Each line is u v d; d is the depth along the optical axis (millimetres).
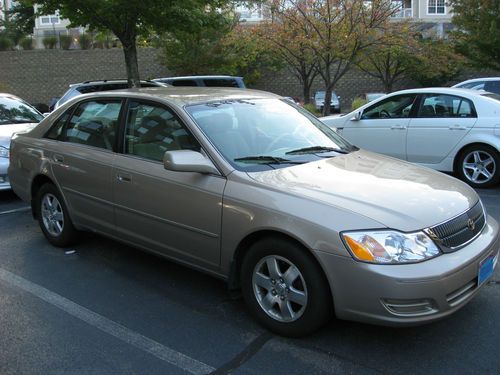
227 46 26859
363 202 3275
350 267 3061
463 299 3197
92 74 30969
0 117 8352
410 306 3002
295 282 3359
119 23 11445
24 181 5547
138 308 3984
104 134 4699
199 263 3930
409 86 30234
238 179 3648
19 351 3377
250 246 3598
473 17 19828
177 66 28344
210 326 3682
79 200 4871
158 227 4129
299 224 3238
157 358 3285
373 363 3182
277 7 14930
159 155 4180
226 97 4508
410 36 15820
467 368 3117
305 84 19062
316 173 3754
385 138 8828
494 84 12391
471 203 3604
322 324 3318
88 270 4762
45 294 4258
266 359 3246
